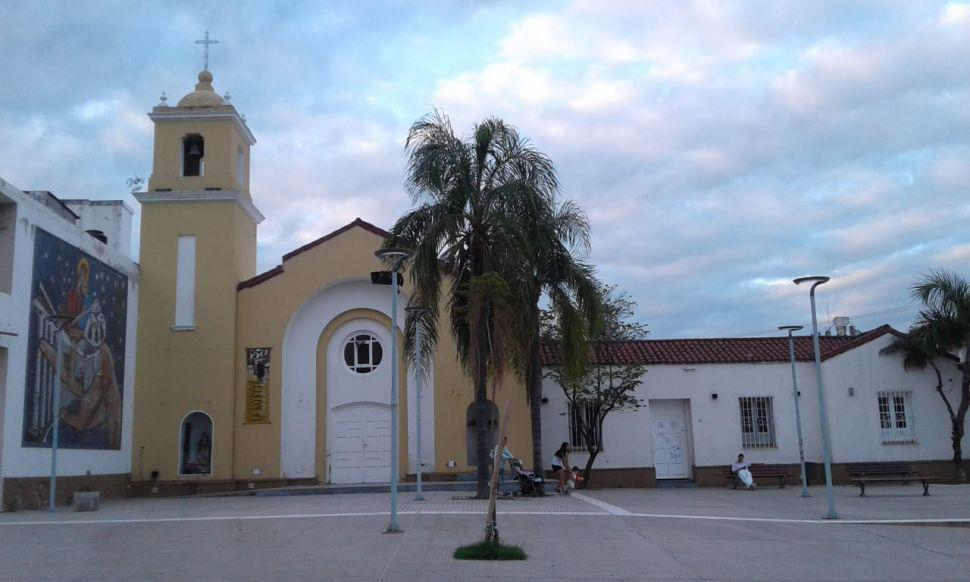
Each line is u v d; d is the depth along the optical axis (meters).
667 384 31.66
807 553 13.63
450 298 24.30
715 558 13.05
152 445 30.98
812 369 32.03
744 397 31.77
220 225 32.44
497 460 13.24
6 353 22.81
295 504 22.70
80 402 26.84
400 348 32.22
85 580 11.12
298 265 32.44
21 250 23.50
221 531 16.08
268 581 11.05
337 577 11.30
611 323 31.86
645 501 22.97
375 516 18.14
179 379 31.45
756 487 29.97
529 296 22.77
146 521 18.12
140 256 32.19
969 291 31.08
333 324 32.66
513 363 23.17
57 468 25.27
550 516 18.19
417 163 22.70
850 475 29.05
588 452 30.94
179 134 33.16
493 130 23.17
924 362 31.88
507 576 11.40
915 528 16.80
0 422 22.53
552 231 23.55
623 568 12.09
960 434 31.20
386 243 23.12
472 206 23.12
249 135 35.06
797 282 19.67
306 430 31.80
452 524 16.66
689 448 31.75
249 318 32.16
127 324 30.78
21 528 17.00
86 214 36.78
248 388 31.67
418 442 23.61
